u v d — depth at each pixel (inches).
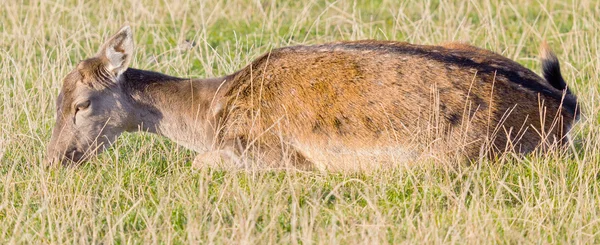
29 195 975.6
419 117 1024.2
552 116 1041.5
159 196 988.6
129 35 1095.6
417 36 1526.8
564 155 1041.5
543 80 1077.8
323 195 989.2
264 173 1039.6
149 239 882.1
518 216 913.5
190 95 1125.1
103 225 936.3
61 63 1400.1
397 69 1042.1
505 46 1499.8
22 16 1720.0
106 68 1106.1
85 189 1008.2
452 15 1609.3
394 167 1019.9
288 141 1061.1
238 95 1091.3
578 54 1473.9
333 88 1048.2
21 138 1150.3
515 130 1029.2
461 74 1034.7
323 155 1051.9
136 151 1155.3
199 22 1729.8
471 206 904.9
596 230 892.6
